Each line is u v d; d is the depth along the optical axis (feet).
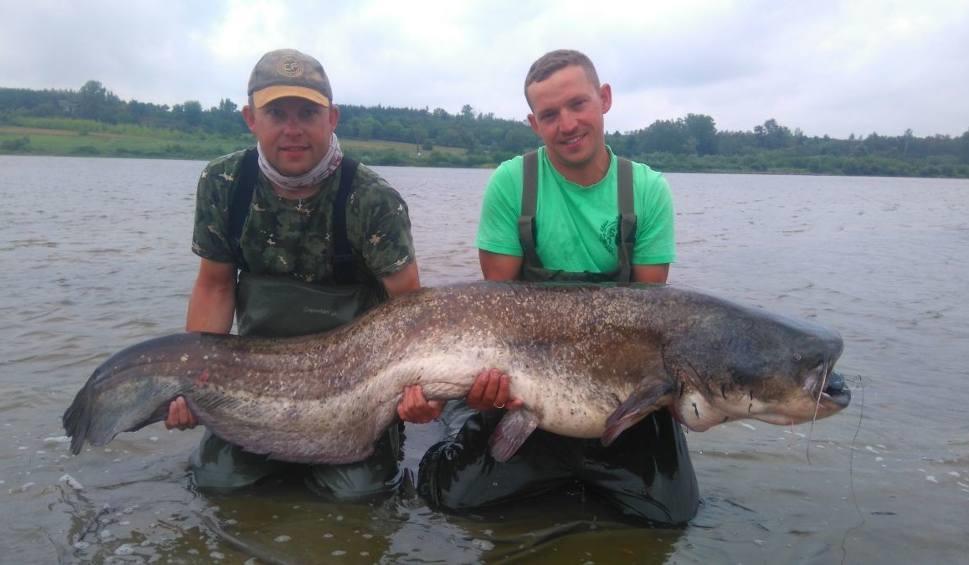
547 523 4.95
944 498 5.18
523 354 5.07
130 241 16.34
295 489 5.35
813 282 13.16
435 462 5.46
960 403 6.90
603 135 5.82
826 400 4.77
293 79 5.31
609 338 5.07
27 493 5.01
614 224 5.76
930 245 20.04
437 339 5.11
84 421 5.11
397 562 4.40
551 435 5.42
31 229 18.15
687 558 4.50
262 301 5.82
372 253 5.70
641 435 5.28
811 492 5.30
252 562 4.35
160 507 4.94
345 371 5.26
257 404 5.30
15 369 7.18
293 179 5.47
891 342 8.87
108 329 8.60
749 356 4.80
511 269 6.05
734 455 5.89
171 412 5.23
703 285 12.66
